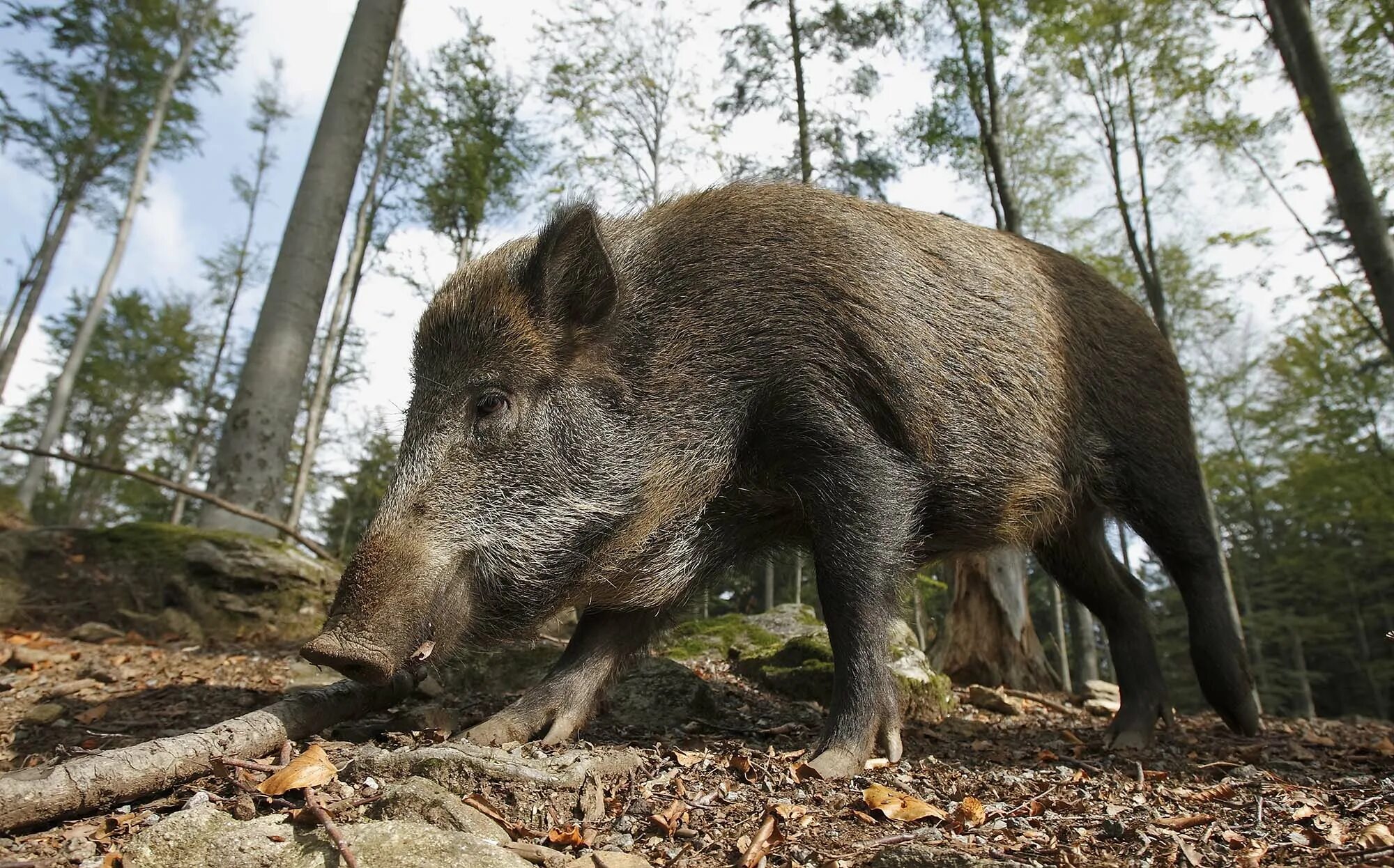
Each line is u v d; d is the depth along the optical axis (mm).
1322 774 1048
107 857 606
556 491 935
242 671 1392
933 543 1113
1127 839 693
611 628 1051
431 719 1008
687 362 985
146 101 5656
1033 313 1158
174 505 8141
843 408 969
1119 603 1354
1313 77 1829
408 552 856
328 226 2254
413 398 966
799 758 925
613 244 1034
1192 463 1314
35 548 1832
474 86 4938
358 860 582
